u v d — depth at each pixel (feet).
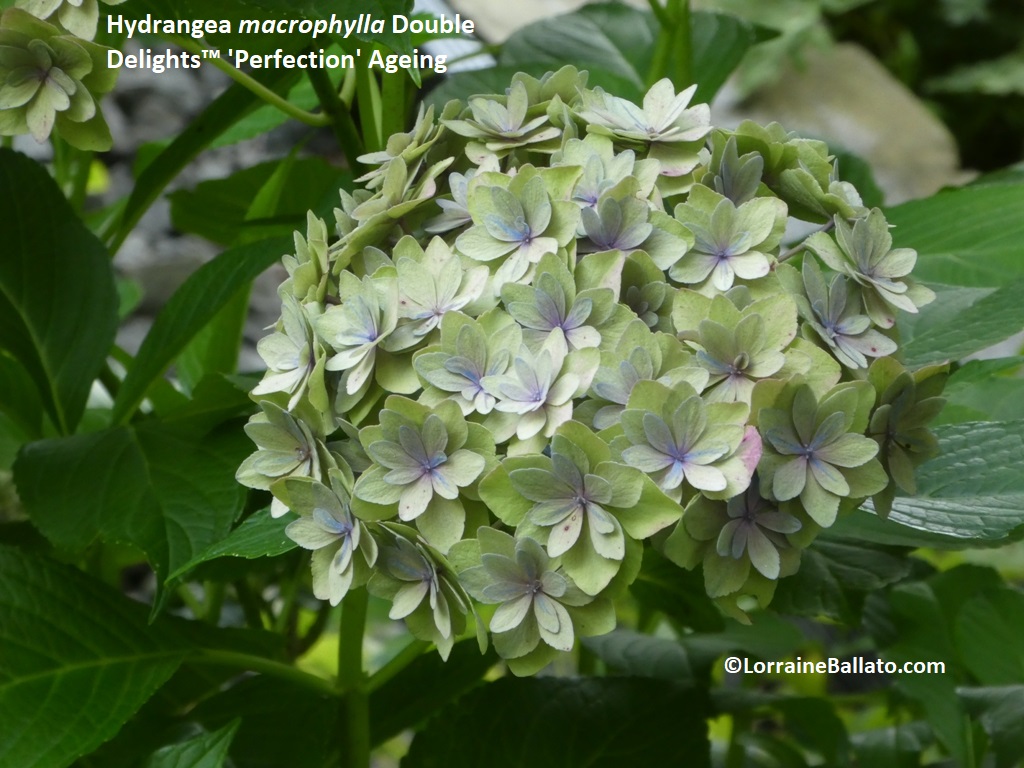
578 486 1.27
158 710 1.85
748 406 1.27
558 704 1.77
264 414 1.42
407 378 1.34
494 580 1.29
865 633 1.96
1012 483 1.49
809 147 1.41
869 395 1.30
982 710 1.87
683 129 1.40
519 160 1.44
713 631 1.86
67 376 1.80
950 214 1.81
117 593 1.63
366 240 1.40
